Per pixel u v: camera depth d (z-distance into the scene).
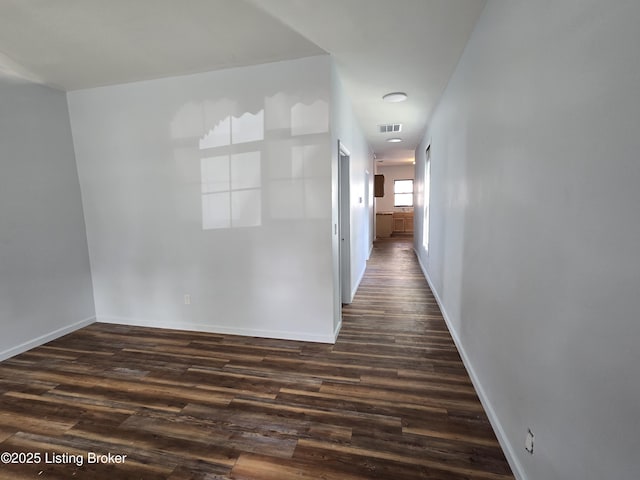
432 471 1.61
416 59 2.85
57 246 3.32
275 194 3.03
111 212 3.51
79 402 2.21
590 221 0.98
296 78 2.85
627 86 0.82
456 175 2.97
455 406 2.11
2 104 2.87
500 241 1.78
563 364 1.14
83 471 1.65
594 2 0.96
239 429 1.93
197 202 3.25
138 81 3.24
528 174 1.43
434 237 4.47
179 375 2.54
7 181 2.90
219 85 3.04
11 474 1.64
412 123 5.20
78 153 3.52
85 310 3.61
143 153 3.33
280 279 3.13
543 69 1.29
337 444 1.79
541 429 1.31
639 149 0.78
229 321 3.32
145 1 1.98
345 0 2.00
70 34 2.35
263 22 2.24
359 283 5.19
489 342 1.97
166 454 1.75
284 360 2.75
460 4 2.05
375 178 9.99
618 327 0.86
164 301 3.49
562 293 1.15
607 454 0.91
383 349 2.93
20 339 2.98
